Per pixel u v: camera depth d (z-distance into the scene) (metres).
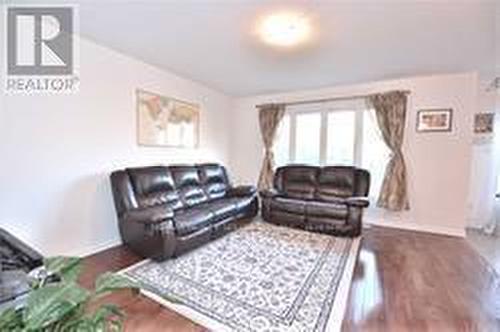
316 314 2.11
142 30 3.00
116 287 0.79
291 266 2.93
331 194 4.52
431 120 4.45
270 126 5.64
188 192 4.17
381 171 4.83
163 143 4.35
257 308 2.18
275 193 4.55
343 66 4.04
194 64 4.04
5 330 0.71
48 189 2.88
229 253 3.25
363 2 2.42
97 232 3.38
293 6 2.51
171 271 2.79
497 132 4.69
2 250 1.88
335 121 5.18
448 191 4.38
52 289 0.72
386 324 2.01
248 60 3.86
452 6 2.45
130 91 3.78
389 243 3.79
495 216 4.58
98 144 3.38
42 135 2.83
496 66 3.96
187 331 1.92
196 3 2.49
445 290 2.51
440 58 3.67
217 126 5.67
